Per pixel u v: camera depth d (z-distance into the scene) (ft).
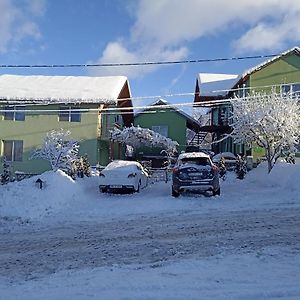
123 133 102.27
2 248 30.86
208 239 31.37
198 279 21.74
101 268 24.88
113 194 59.93
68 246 30.91
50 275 23.97
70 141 89.92
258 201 48.67
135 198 54.85
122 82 113.19
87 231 36.01
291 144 78.48
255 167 85.81
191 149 123.65
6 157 104.17
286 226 34.73
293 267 23.62
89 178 70.90
